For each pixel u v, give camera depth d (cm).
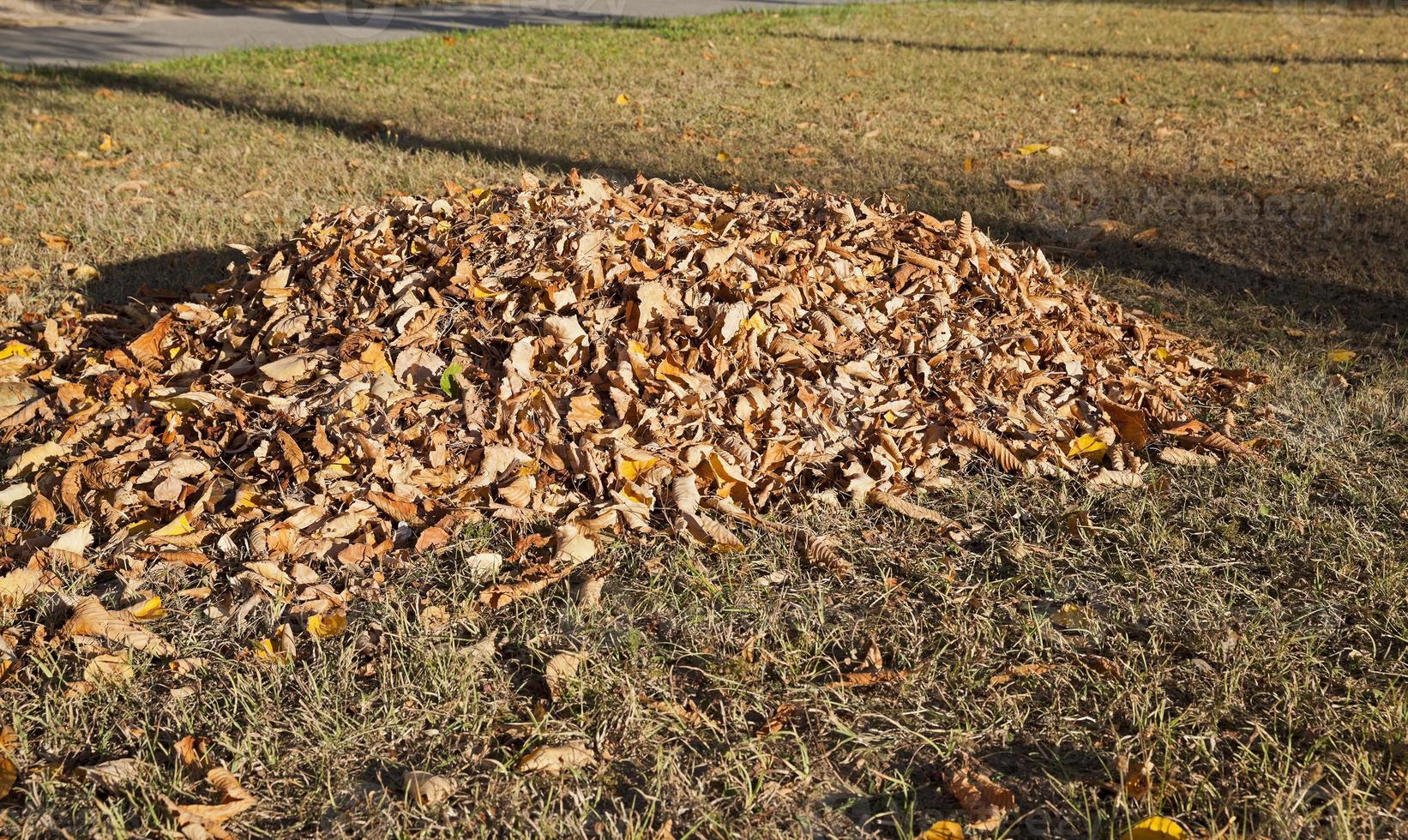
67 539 313
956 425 383
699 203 486
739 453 356
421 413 357
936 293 446
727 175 742
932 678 271
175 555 307
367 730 250
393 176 718
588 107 952
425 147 800
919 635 288
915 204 684
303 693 261
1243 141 873
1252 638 286
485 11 1689
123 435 358
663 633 286
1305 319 518
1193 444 396
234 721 252
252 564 301
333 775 240
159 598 295
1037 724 258
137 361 411
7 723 253
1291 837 223
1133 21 1670
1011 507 353
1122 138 884
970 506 354
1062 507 351
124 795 233
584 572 310
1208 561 322
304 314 405
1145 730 251
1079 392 423
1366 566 318
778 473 358
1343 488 362
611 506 332
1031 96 1054
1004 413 398
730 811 232
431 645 277
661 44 1321
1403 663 277
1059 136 884
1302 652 283
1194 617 294
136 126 830
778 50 1300
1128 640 287
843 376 395
